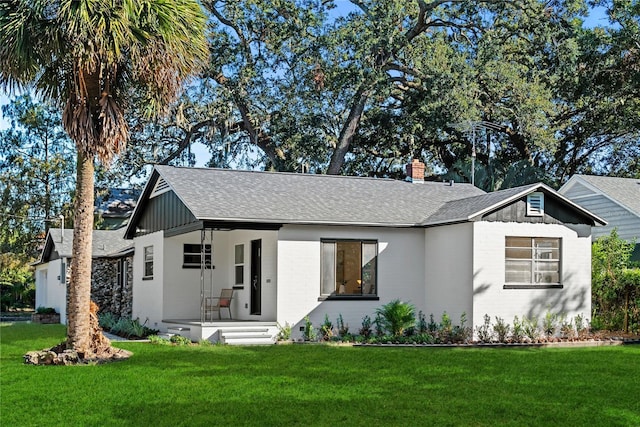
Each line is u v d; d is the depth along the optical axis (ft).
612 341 63.46
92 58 46.14
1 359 52.06
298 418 31.94
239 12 135.13
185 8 49.01
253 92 138.72
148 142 143.95
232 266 77.87
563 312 68.13
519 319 66.49
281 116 138.72
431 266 71.05
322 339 65.82
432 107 130.41
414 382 41.29
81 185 50.06
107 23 45.75
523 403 35.40
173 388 39.09
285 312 66.18
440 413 33.09
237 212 64.80
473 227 65.46
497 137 145.89
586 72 128.47
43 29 46.16
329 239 68.33
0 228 147.95
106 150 49.78
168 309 75.66
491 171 131.75
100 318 91.97
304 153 138.41
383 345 60.95
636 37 122.83
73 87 49.52
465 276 66.13
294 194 72.90
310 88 136.26
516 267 67.05
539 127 130.11
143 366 47.44
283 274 66.33
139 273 84.99
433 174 150.61
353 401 35.65
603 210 95.04
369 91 133.18
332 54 134.21
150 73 50.29
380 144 147.43
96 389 38.73
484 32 134.41
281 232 66.59
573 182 99.91
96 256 97.96
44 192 151.94
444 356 53.36
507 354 55.01
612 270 73.77
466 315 65.82
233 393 37.68
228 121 136.26
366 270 69.82
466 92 127.13
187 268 76.89
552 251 68.49
